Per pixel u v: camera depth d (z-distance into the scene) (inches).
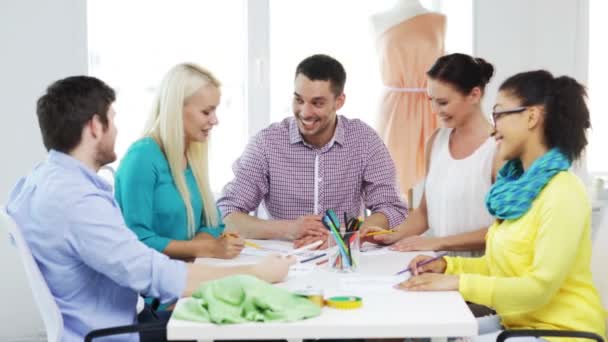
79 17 139.4
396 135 138.0
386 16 137.9
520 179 83.0
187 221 103.0
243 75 147.3
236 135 148.4
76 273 78.1
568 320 80.6
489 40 144.5
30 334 143.4
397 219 113.8
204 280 78.9
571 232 77.4
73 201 75.9
